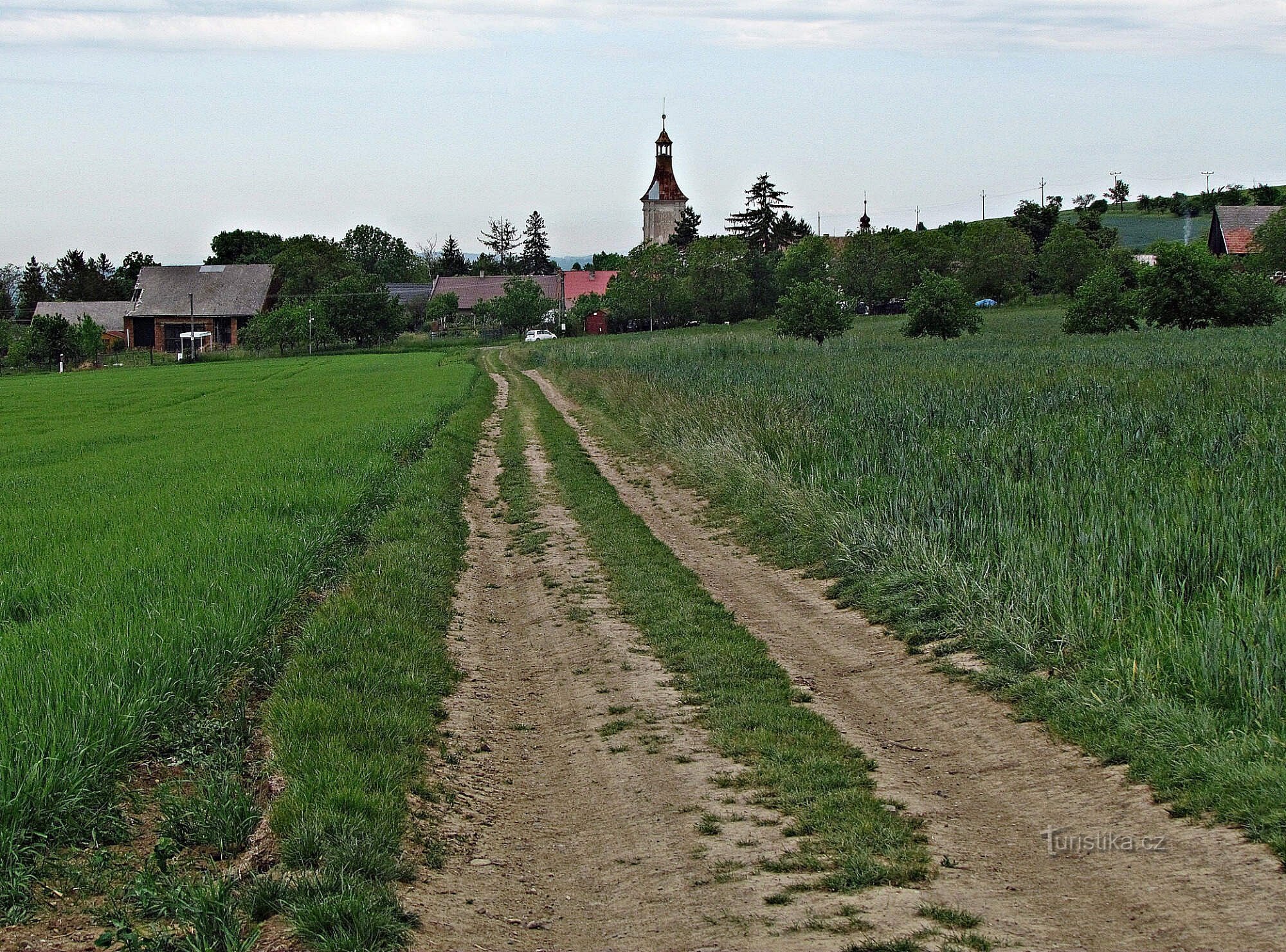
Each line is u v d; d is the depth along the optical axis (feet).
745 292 374.02
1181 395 73.61
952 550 40.29
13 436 113.19
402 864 20.86
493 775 27.09
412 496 63.57
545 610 43.11
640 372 138.21
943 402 76.13
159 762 25.77
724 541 54.29
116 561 41.32
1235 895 18.26
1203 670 25.94
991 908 18.49
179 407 150.92
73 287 488.02
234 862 21.20
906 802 23.40
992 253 362.53
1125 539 36.70
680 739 28.43
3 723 23.35
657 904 19.71
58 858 20.48
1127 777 23.76
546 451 92.07
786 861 20.80
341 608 37.91
